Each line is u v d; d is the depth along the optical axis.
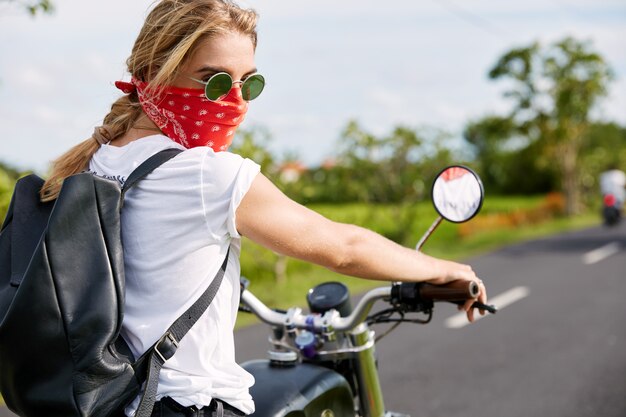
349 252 1.71
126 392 1.55
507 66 37.97
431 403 5.27
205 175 1.60
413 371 6.12
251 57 1.70
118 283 1.53
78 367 1.48
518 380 5.80
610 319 8.02
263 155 9.76
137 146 1.69
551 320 8.05
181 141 1.70
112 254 1.54
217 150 1.74
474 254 15.65
